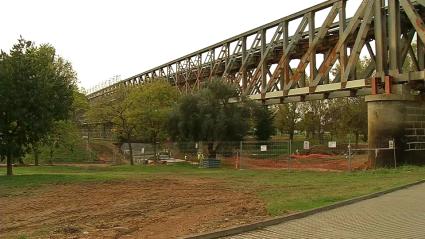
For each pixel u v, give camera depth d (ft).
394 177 87.20
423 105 119.96
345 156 159.33
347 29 130.52
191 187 82.64
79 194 74.28
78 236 37.50
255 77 180.34
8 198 71.31
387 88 116.88
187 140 172.14
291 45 159.94
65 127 168.04
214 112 165.58
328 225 39.37
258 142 155.94
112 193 74.90
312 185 79.66
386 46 123.34
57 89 113.70
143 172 130.11
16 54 108.47
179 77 275.59
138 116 182.39
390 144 113.91
